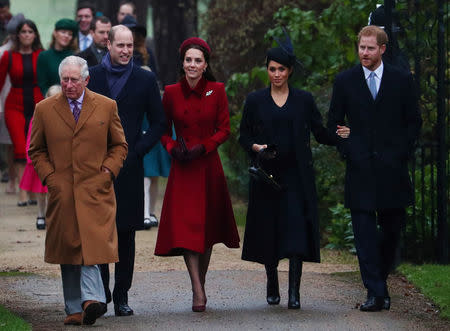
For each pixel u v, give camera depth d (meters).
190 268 24.23
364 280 24.06
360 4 37.94
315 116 24.67
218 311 24.02
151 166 38.09
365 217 24.23
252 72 41.91
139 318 23.23
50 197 22.02
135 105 23.88
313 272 29.44
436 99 30.62
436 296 25.45
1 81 42.91
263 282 27.70
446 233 29.69
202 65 24.36
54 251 22.05
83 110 21.98
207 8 50.47
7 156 47.41
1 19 50.44
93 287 21.81
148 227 38.22
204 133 24.59
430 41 30.22
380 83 24.28
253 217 24.56
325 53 40.34
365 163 24.22
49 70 37.97
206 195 24.47
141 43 36.81
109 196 22.22
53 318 23.23
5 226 38.53
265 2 46.31
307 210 24.11
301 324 22.48
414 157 30.30
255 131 24.44
